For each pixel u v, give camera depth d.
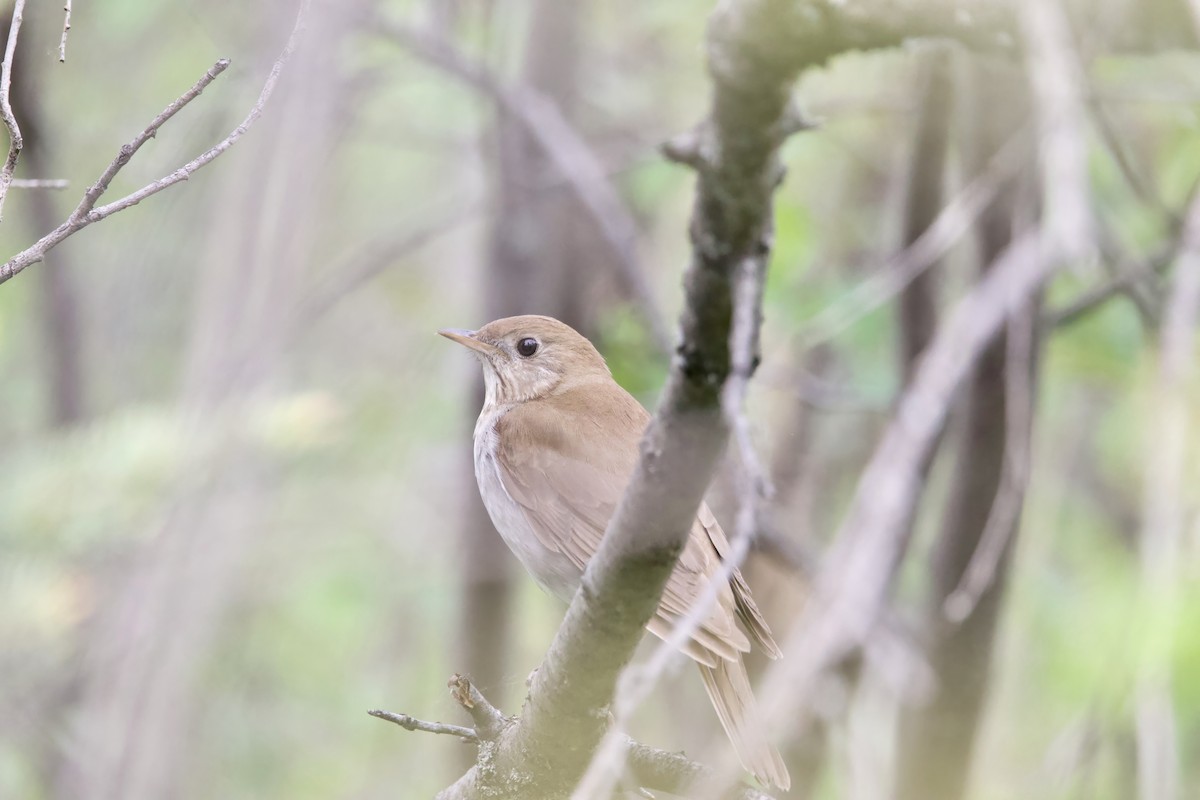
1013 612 12.86
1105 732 7.46
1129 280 8.73
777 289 11.75
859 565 5.23
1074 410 14.30
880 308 11.62
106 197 12.94
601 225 11.94
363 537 15.23
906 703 10.98
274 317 11.16
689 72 14.17
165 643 10.85
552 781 6.22
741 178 4.11
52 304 13.65
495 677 13.12
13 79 11.43
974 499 10.93
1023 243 7.29
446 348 15.93
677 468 4.80
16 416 14.83
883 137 13.93
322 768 14.98
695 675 12.77
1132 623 6.97
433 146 14.98
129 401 14.09
